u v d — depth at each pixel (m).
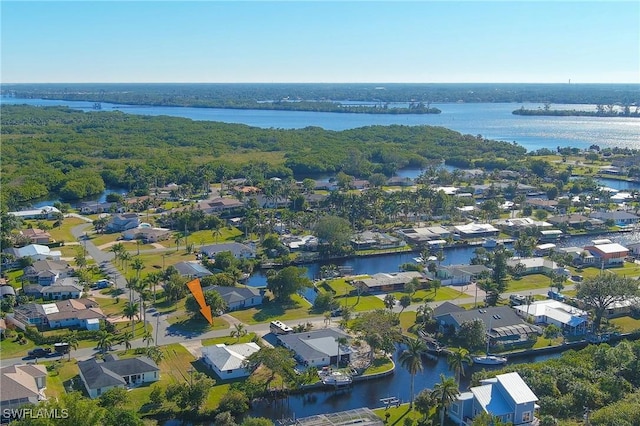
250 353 151.38
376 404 135.88
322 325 177.50
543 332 173.62
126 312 171.50
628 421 115.69
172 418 127.62
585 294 179.75
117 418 113.69
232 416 129.00
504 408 122.06
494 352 161.75
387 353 158.25
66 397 110.69
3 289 197.88
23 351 156.38
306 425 120.12
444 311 178.25
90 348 159.12
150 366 141.88
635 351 148.38
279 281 196.12
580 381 133.38
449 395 119.75
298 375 140.38
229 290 195.62
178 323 176.88
